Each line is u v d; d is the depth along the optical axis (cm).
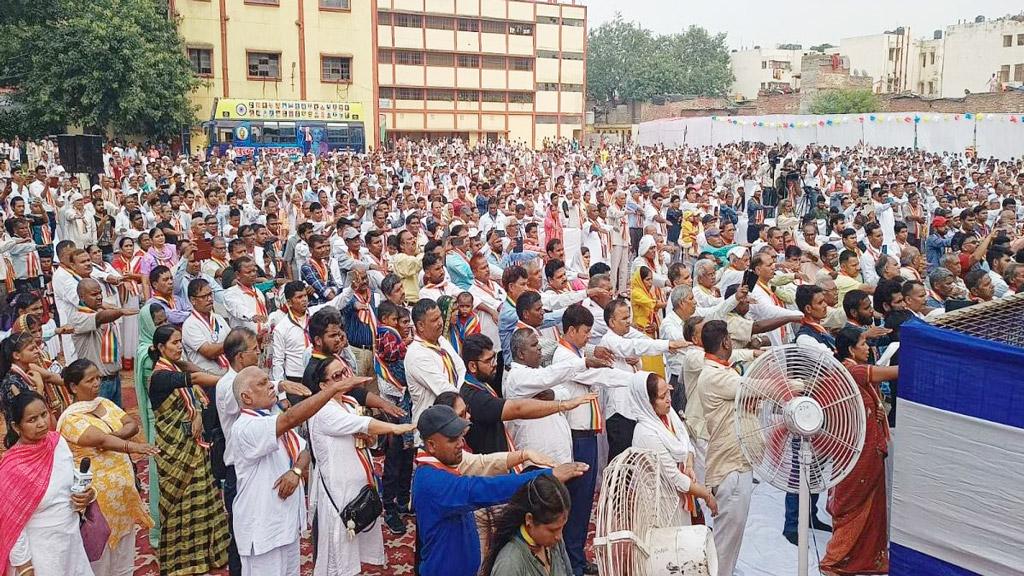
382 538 540
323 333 522
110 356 739
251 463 432
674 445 472
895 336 598
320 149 3506
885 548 509
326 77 3731
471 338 475
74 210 1330
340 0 3712
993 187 2208
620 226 1464
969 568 385
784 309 691
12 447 421
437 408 378
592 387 529
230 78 3547
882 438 502
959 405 384
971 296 695
